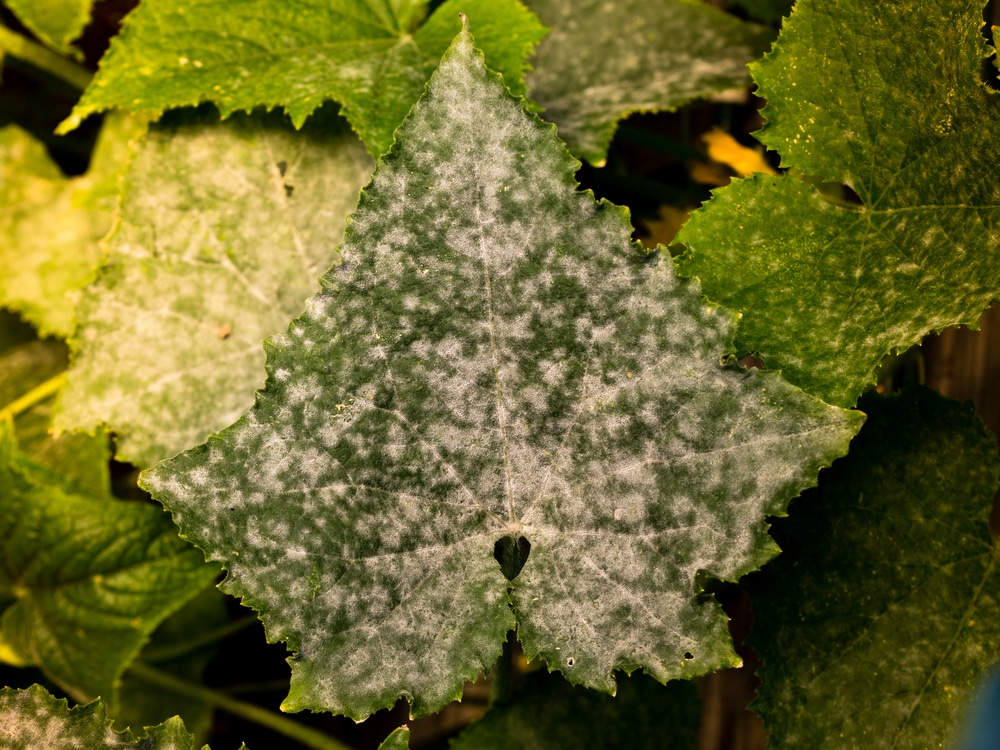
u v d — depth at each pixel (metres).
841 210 0.39
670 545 0.37
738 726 0.50
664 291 0.37
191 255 0.43
